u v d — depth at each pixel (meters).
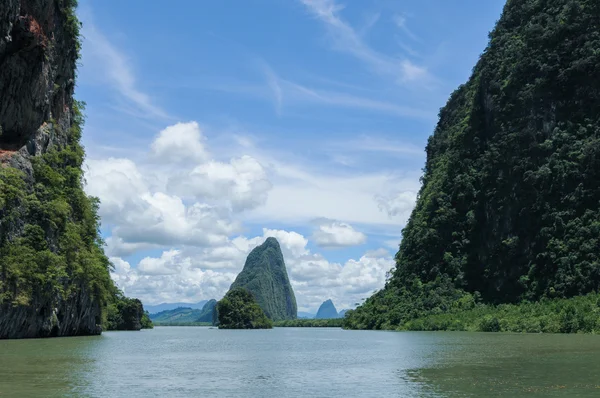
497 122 127.50
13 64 62.28
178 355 47.91
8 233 59.38
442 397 22.66
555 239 101.56
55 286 64.31
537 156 112.94
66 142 80.06
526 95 118.56
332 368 35.44
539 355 40.50
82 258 74.38
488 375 29.17
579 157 103.25
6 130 64.31
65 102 79.75
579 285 92.56
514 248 110.50
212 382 28.33
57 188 71.19
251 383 27.95
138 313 163.88
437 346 54.78
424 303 120.75
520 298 104.75
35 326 62.66
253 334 126.50
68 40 77.38
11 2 58.28
